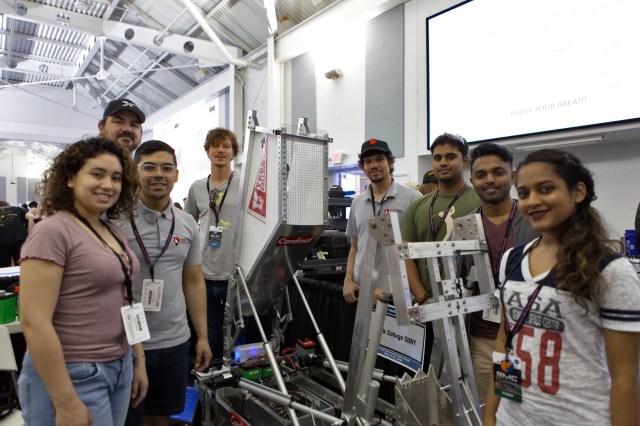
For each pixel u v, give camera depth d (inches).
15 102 441.4
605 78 111.1
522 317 37.9
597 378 34.4
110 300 43.5
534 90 126.3
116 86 404.5
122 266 45.2
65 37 321.7
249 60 256.8
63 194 43.6
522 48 128.7
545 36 123.3
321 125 208.7
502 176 56.7
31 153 525.0
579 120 116.6
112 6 253.0
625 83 107.5
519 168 39.1
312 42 204.7
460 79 145.5
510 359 38.7
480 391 58.4
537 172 36.8
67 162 43.1
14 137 447.2
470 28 141.9
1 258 120.8
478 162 57.9
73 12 228.7
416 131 163.5
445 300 47.5
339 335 94.7
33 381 40.4
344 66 194.4
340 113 197.8
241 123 269.9
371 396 49.9
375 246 50.0
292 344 108.6
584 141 118.1
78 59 368.5
